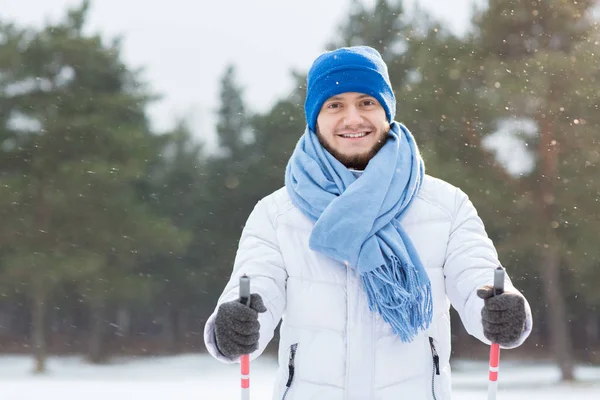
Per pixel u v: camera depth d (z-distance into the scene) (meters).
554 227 22.25
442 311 2.83
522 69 21.58
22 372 31.00
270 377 25.95
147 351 39.44
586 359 35.56
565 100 21.33
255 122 36.06
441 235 2.87
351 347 2.73
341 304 2.78
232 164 36.72
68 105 28.28
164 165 36.56
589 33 22.08
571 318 32.34
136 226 29.02
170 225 30.27
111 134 27.94
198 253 35.91
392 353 2.73
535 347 33.75
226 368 32.53
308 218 2.89
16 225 27.52
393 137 2.95
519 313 2.49
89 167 27.44
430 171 22.03
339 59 2.97
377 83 2.96
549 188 22.30
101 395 14.99
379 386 2.71
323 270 2.81
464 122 22.30
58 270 27.78
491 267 2.79
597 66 21.19
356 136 2.95
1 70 28.16
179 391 16.47
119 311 39.41
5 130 27.77
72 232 28.16
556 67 21.16
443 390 2.77
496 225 22.95
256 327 2.54
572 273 28.20
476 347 34.94
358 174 2.94
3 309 40.44
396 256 2.74
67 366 33.84
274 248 2.91
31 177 27.66
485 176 22.42
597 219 21.78
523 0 22.36
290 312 2.84
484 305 2.58
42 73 28.61
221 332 2.52
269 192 35.16
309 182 2.92
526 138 21.95
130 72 31.06
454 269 2.84
